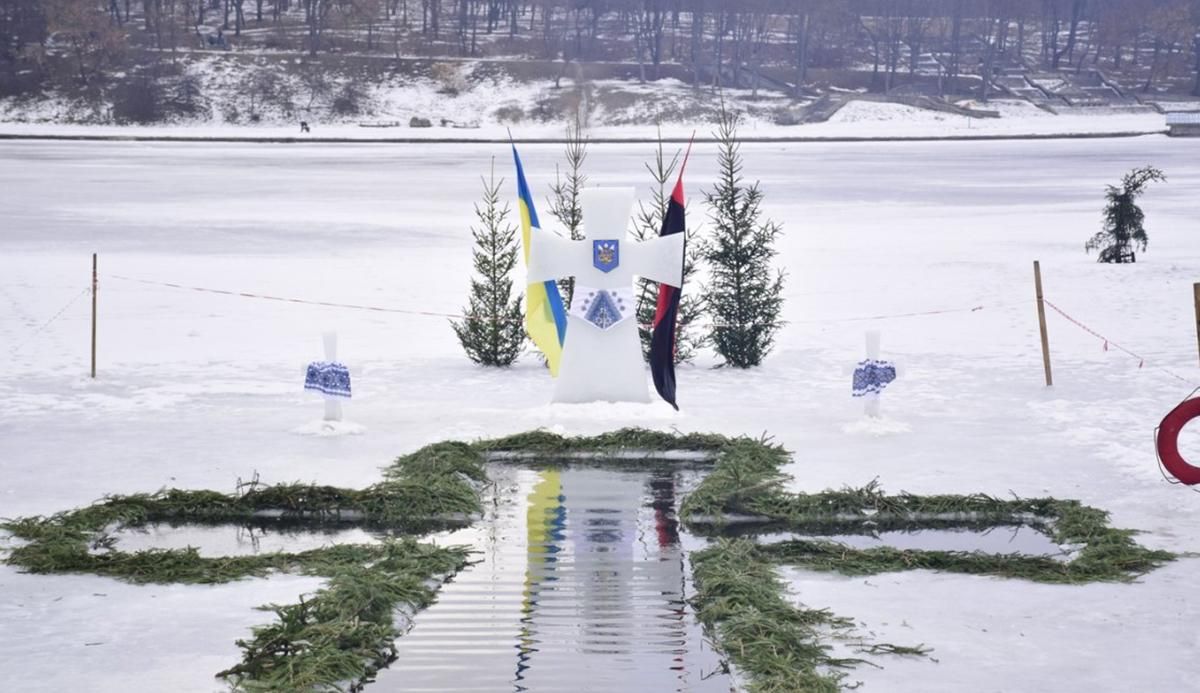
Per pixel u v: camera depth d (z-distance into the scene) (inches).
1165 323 986.1
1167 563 431.5
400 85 5334.6
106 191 2365.9
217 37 5767.7
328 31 5910.4
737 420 664.4
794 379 792.3
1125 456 572.7
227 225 1763.0
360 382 782.5
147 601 401.4
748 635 360.8
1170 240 1552.7
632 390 676.7
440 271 1300.4
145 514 495.8
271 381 784.3
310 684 329.7
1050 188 2512.3
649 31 6107.3
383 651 362.6
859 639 365.1
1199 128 4783.5
